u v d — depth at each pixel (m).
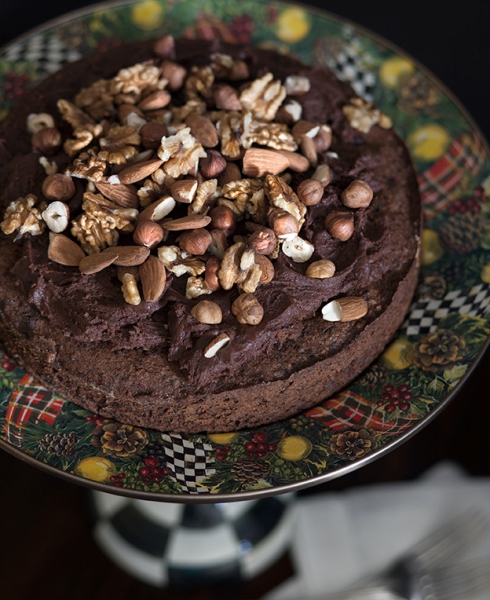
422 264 0.62
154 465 0.53
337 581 0.64
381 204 0.58
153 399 0.54
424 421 0.54
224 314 0.53
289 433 0.55
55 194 0.56
